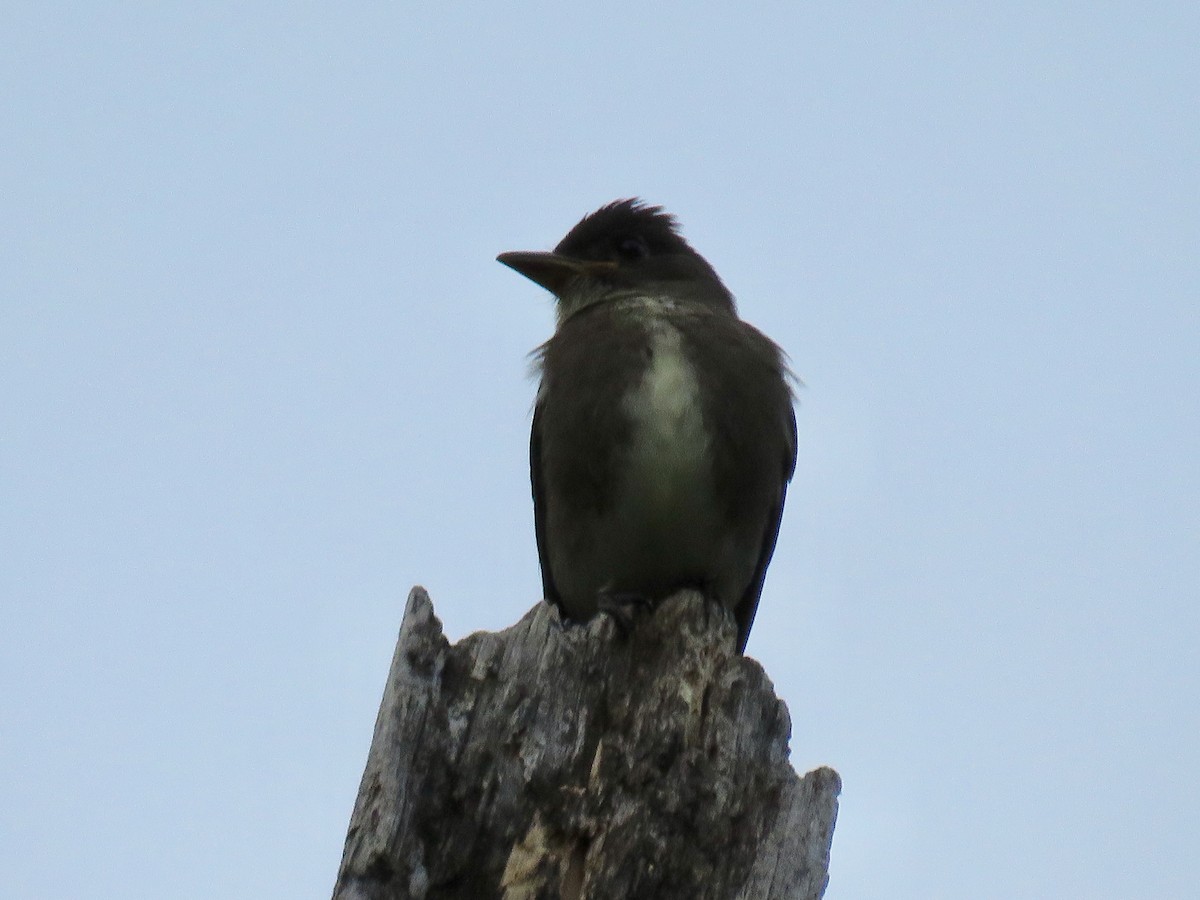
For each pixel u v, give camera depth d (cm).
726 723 1057
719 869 1008
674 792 1024
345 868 962
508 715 1023
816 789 1032
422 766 994
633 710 1058
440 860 977
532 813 1003
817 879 1004
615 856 996
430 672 1017
